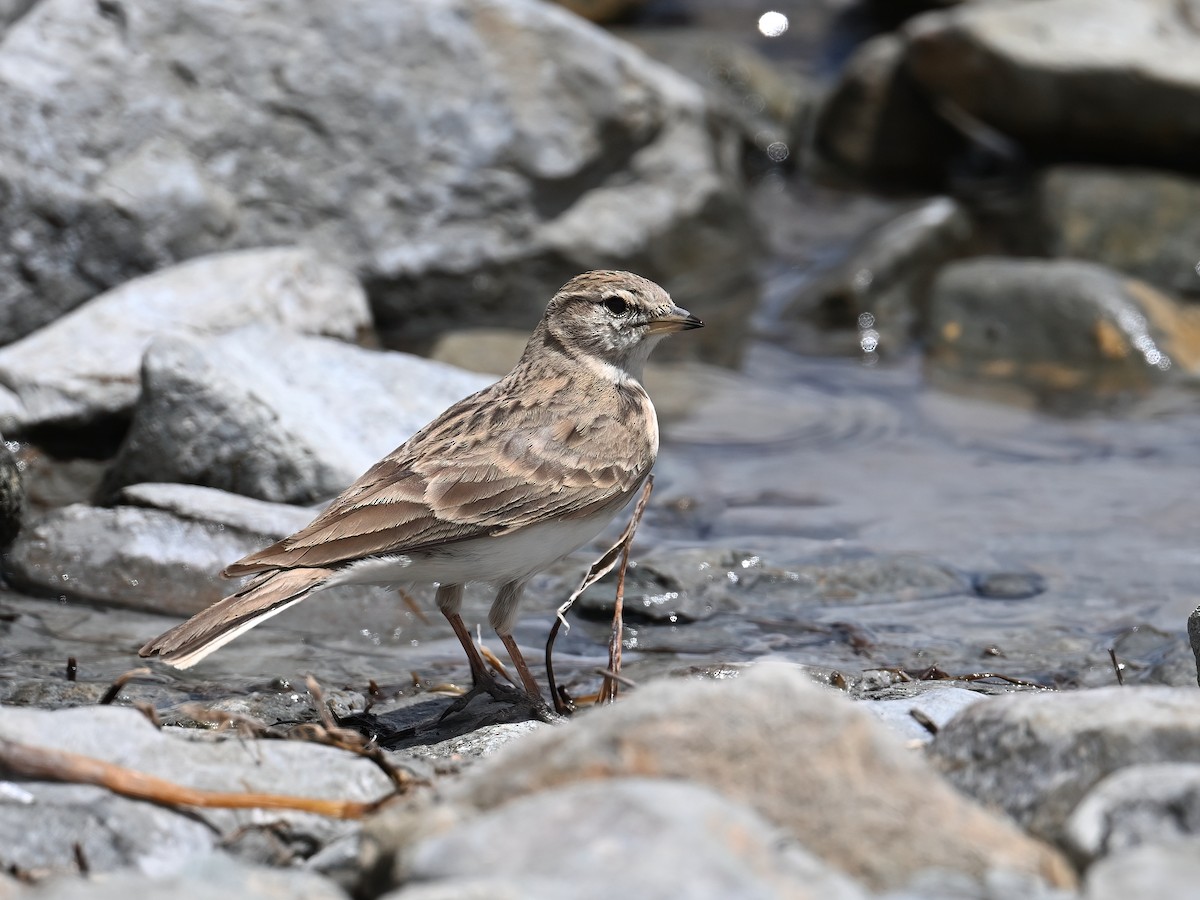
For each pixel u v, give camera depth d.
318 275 15.83
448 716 9.08
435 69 18.05
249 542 11.41
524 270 18.39
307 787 6.94
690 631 11.02
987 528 13.04
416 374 14.07
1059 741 6.38
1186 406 16.27
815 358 17.81
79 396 13.77
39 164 16.22
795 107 24.39
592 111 18.61
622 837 5.13
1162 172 20.80
